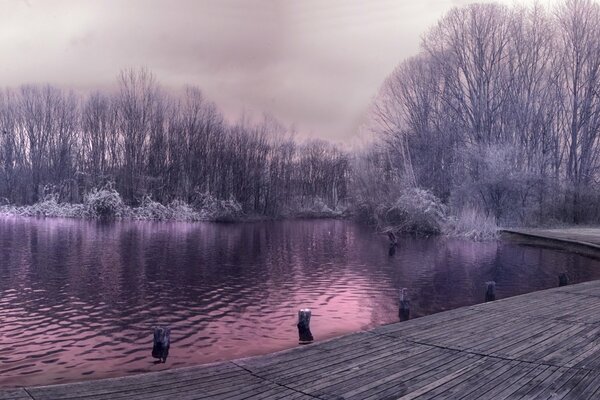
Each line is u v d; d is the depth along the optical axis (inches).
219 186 2092.8
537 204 1546.5
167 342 350.6
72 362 349.1
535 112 1753.2
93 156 2094.0
